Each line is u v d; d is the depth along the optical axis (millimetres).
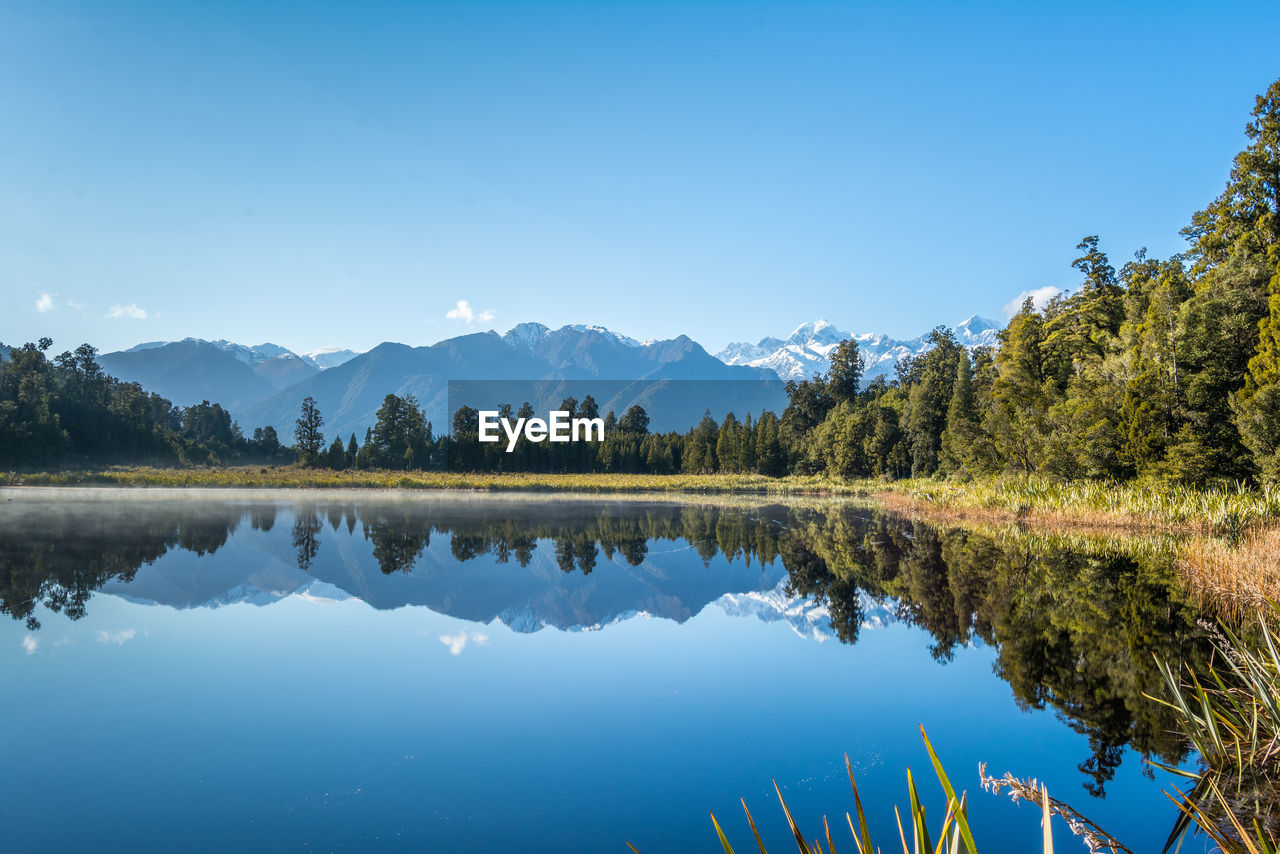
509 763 6367
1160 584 14703
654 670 9344
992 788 5844
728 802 5668
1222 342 27328
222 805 5500
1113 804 5562
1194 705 7488
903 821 5379
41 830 5074
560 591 14750
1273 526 19203
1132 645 10227
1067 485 30359
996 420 38344
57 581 14219
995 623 11852
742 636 11180
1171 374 27578
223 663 9297
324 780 5961
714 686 8625
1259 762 5602
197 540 20828
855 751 6719
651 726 7324
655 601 13875
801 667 9484
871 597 14289
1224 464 25469
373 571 16672
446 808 5484
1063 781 6020
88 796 5609
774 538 24609
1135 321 35531
